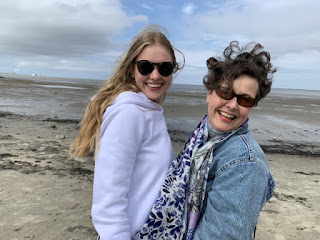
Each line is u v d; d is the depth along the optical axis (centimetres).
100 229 120
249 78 121
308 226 368
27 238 295
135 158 130
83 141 156
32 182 443
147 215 130
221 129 129
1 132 792
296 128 1203
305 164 684
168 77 152
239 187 110
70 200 388
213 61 137
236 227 106
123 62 154
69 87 3841
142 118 132
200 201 127
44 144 681
